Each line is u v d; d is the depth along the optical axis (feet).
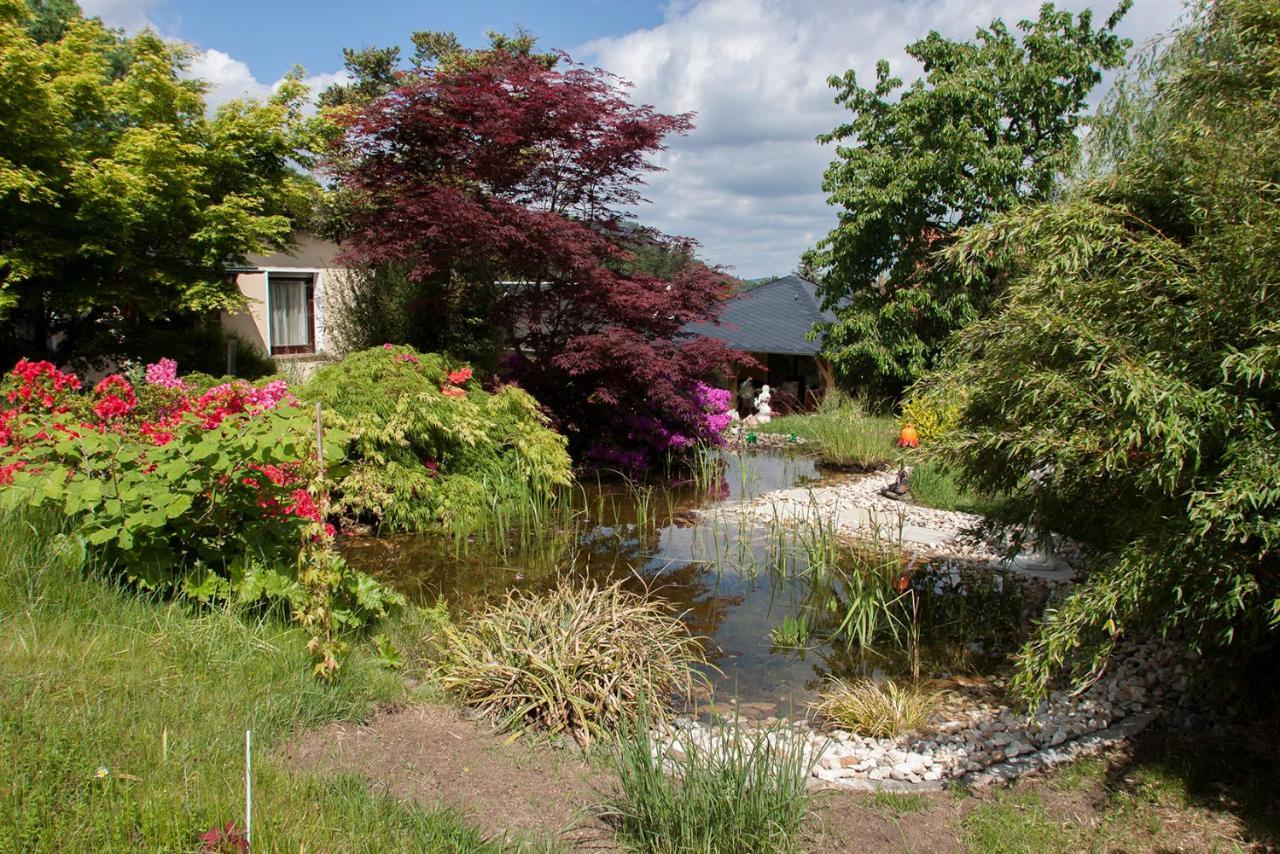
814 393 65.46
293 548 15.30
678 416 41.14
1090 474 13.47
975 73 56.03
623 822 10.63
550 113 36.81
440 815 9.98
